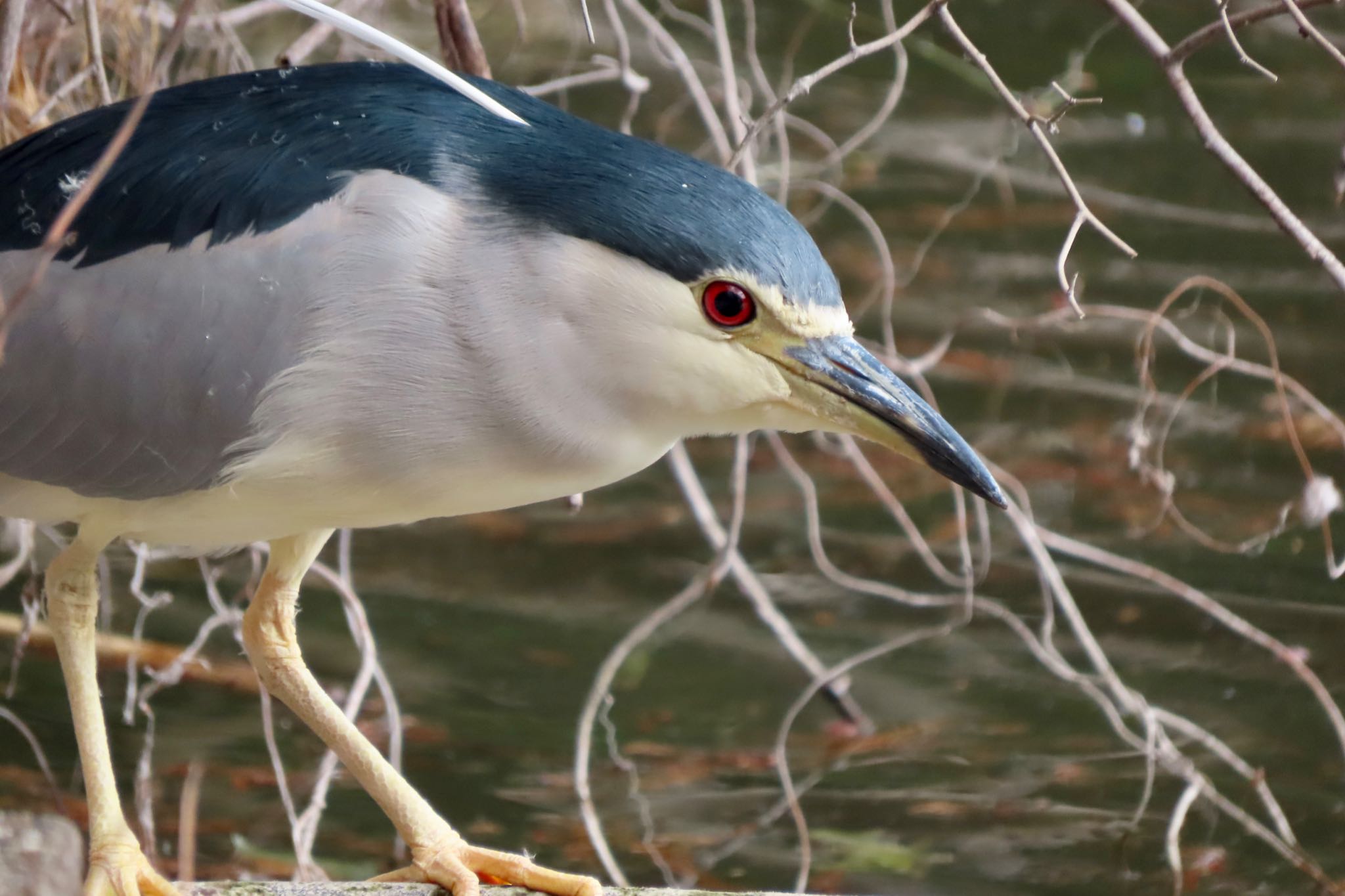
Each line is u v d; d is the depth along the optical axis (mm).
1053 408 13062
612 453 6199
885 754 10141
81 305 6129
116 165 6180
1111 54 16703
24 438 6324
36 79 8797
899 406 6199
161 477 6246
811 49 15328
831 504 12336
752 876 9180
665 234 5875
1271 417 13000
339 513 6352
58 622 6520
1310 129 16453
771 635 11094
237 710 10117
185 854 7938
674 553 11820
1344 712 10453
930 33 15758
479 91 6180
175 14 9500
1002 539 11953
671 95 14211
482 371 5961
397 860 9086
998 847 9438
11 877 5156
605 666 9062
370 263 5918
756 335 6062
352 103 6176
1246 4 16297
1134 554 11750
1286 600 11352
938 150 15867
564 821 9484
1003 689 10719
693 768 9969
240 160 6090
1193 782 9086
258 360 5980
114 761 9586
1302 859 9086
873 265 14609
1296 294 14414
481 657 10742
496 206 5930
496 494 6281
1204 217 15414
